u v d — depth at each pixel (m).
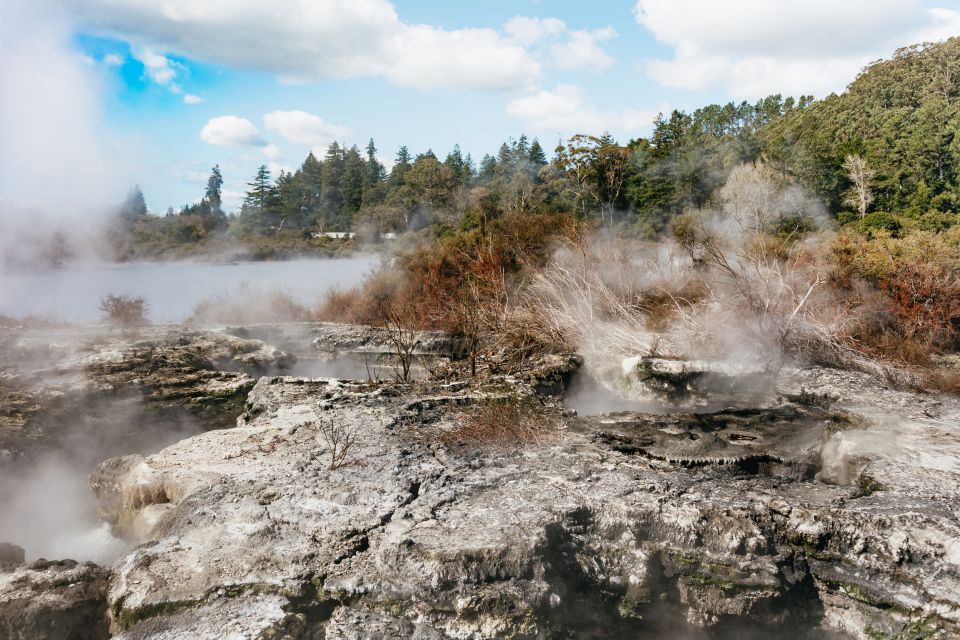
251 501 5.57
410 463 6.46
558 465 6.49
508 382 9.87
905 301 12.79
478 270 15.80
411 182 58.16
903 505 5.64
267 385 9.44
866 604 5.05
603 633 4.98
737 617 5.07
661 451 7.20
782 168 30.33
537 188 40.59
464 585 4.55
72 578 4.75
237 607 4.27
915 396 9.43
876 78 52.75
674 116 47.50
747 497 5.80
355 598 4.44
